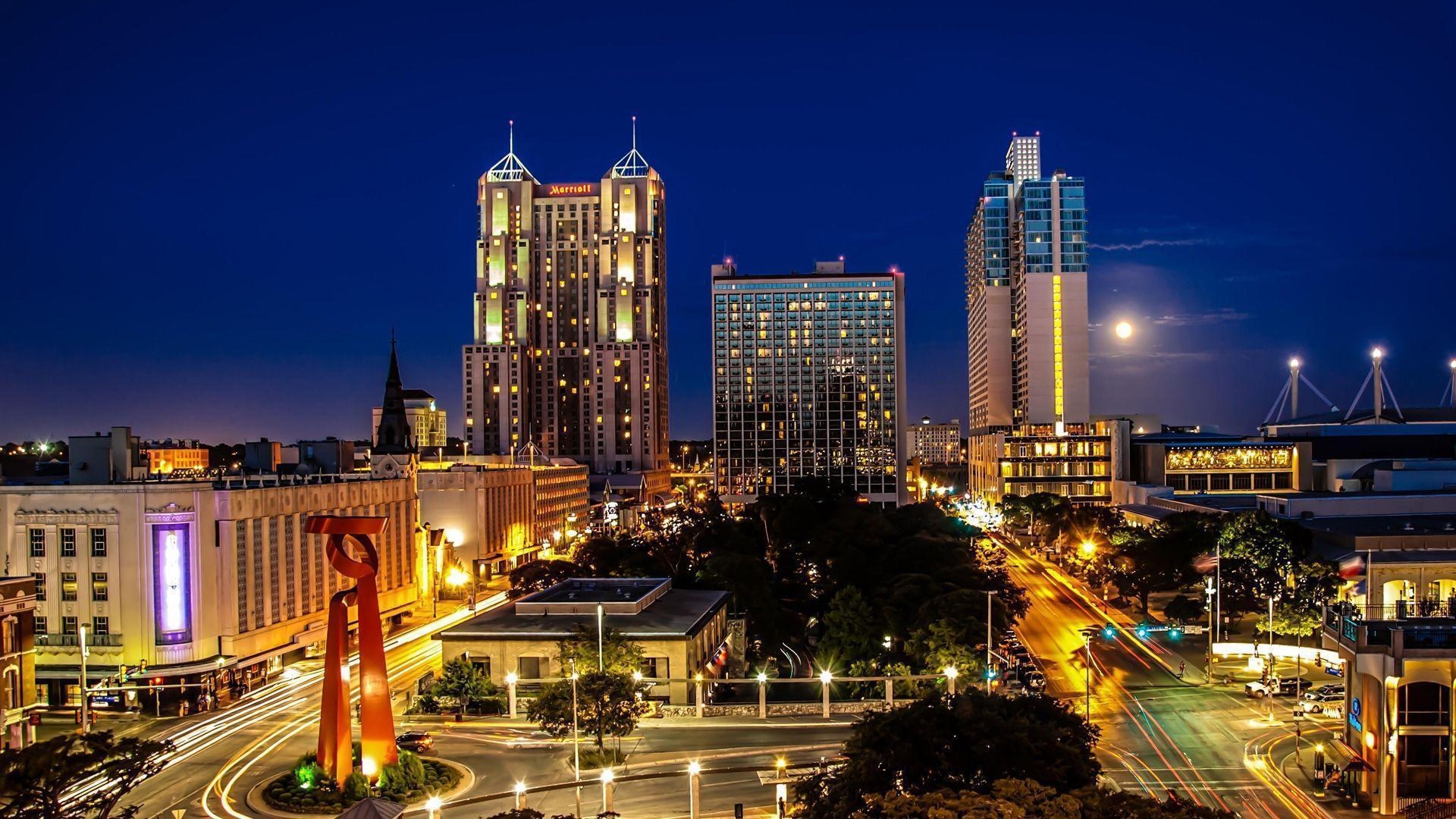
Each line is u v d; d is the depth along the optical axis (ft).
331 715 277.44
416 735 317.22
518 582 542.57
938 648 374.63
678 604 433.07
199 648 390.42
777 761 275.59
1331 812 259.39
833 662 422.82
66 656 383.86
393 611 537.65
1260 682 383.65
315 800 266.98
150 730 354.54
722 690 399.44
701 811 260.83
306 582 461.78
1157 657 437.58
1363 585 436.76
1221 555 478.18
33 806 208.95
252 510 419.95
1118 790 268.41
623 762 302.86
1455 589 434.30
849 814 192.24
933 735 205.46
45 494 389.60
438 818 235.81
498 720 348.59
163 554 386.11
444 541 654.12
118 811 265.95
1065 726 226.38
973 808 166.30
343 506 495.41
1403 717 259.80
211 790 286.05
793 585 612.70
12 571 389.80
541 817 197.16
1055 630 499.92
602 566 567.18
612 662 349.41
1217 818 172.14
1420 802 257.55
